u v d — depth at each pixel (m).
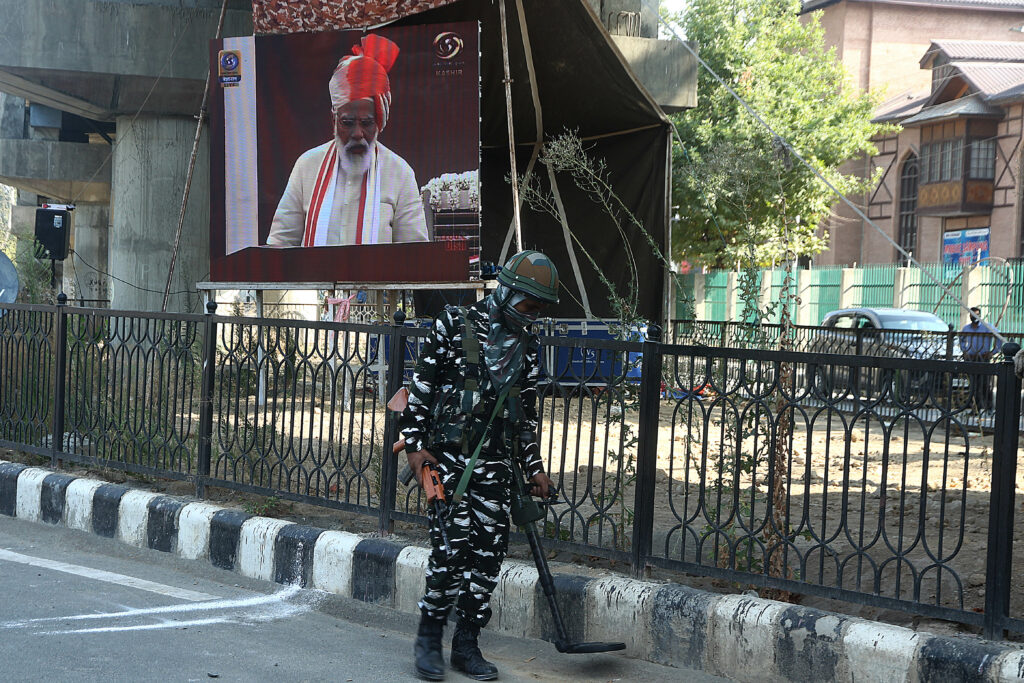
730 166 6.77
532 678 4.11
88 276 25.23
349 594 5.09
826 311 24.59
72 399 6.88
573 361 4.79
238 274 10.70
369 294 12.53
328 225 10.48
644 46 15.47
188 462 6.12
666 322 12.59
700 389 4.44
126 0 15.27
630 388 4.62
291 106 10.51
